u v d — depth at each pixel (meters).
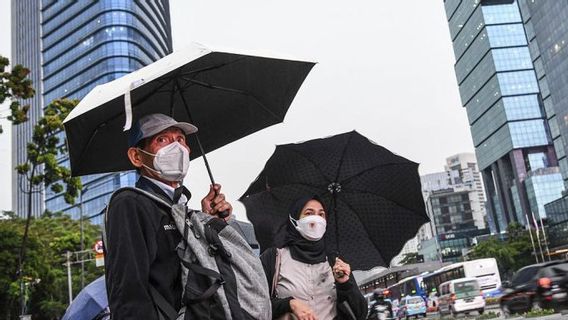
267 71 2.94
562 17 108.06
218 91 3.03
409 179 3.70
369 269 3.75
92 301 3.54
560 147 124.94
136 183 2.41
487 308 31.78
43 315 44.91
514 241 101.62
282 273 3.15
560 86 110.62
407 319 33.59
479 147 177.62
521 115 155.25
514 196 157.50
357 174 3.77
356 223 3.82
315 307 3.10
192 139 3.24
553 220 101.38
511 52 159.12
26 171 24.94
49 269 37.59
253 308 2.15
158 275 2.04
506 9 162.50
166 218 2.13
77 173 2.93
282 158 3.64
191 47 2.36
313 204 3.24
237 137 3.35
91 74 128.50
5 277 31.83
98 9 129.75
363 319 3.13
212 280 2.07
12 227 35.12
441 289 29.97
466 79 180.12
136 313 1.88
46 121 24.19
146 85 2.62
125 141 2.91
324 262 3.23
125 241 1.97
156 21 143.25
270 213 3.73
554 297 14.20
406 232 3.78
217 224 2.27
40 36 145.75
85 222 70.50
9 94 18.58
